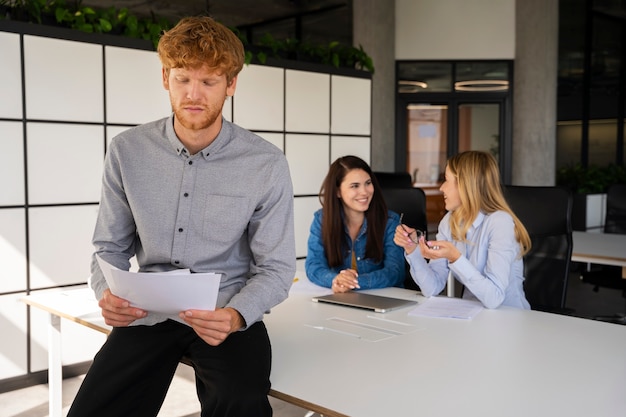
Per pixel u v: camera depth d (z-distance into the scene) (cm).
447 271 265
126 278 153
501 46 807
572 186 856
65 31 349
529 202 313
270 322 211
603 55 996
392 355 172
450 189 259
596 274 438
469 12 809
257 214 179
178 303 154
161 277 150
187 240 175
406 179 462
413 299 249
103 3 821
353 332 197
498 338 189
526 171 792
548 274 303
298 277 298
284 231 179
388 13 754
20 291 342
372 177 290
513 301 253
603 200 805
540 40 779
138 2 840
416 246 255
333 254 289
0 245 335
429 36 815
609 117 1008
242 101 420
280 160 179
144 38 386
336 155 480
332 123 475
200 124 163
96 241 184
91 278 184
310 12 924
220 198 174
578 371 158
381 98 754
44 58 342
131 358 165
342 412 133
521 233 251
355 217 292
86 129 360
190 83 160
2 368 342
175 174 174
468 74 818
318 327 203
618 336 192
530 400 139
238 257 183
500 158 829
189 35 157
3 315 339
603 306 575
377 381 152
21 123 336
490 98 819
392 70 764
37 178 344
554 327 202
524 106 791
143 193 175
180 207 173
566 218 303
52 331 252
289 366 164
